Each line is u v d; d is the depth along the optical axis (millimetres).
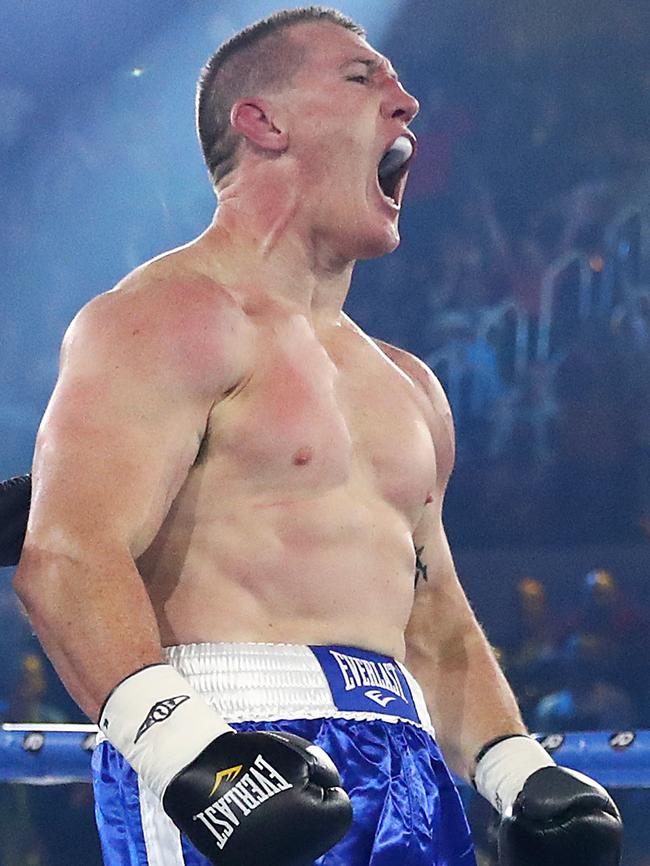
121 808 1968
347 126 2238
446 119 12203
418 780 2033
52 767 2379
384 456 2186
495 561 10688
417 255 11883
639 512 10758
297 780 1650
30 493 2035
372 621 2086
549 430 11164
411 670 2449
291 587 2021
